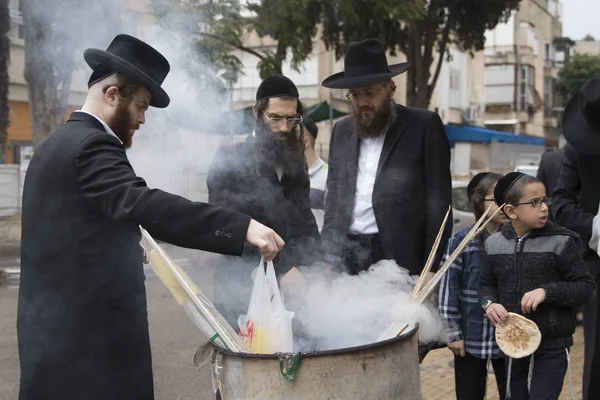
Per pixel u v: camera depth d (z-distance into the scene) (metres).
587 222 3.33
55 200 2.02
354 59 3.10
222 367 1.87
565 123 3.47
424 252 3.10
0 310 6.07
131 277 2.14
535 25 38.62
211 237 1.86
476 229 2.24
